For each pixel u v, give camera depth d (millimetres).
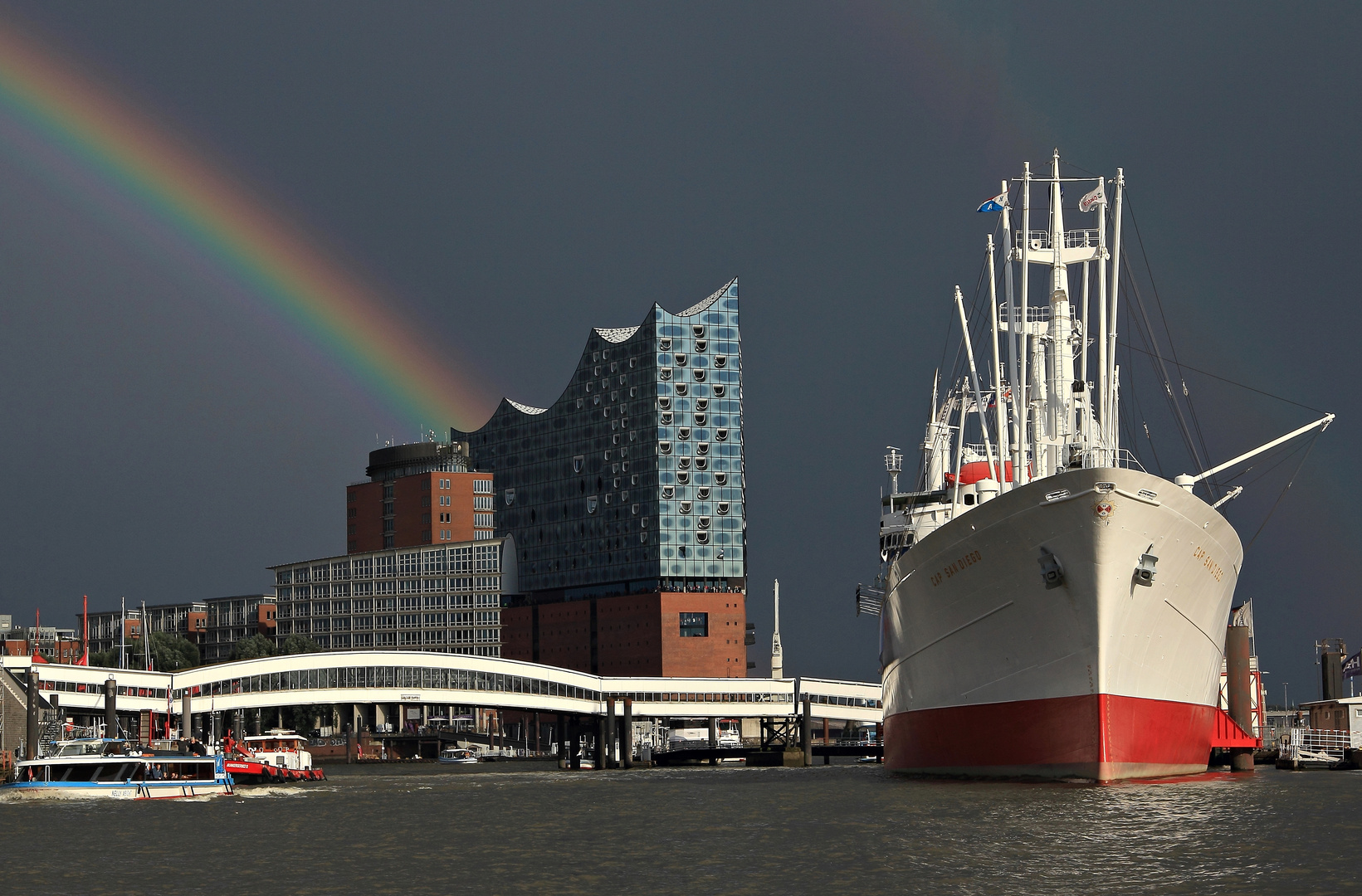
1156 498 113438
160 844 110312
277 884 88250
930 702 134625
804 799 133375
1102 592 113500
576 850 100562
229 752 191625
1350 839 92188
